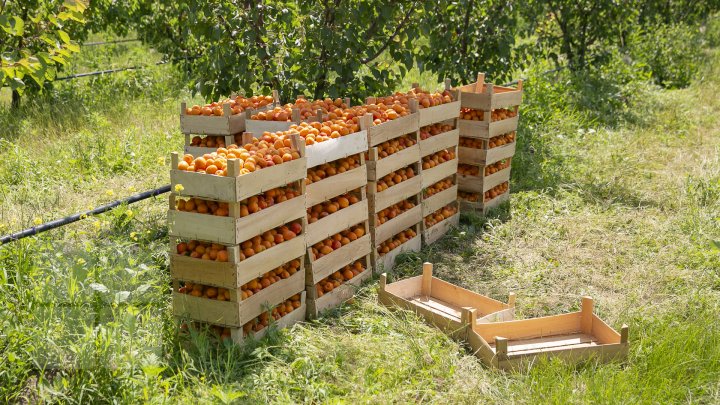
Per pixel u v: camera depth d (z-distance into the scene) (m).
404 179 6.75
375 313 5.71
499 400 4.56
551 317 5.35
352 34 8.29
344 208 5.90
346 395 4.50
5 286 4.91
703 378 4.76
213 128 6.67
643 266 6.75
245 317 4.95
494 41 10.81
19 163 8.60
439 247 7.34
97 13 13.94
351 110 6.46
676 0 20.52
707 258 6.77
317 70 8.55
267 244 5.09
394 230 6.65
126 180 8.59
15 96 11.59
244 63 8.36
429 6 8.55
